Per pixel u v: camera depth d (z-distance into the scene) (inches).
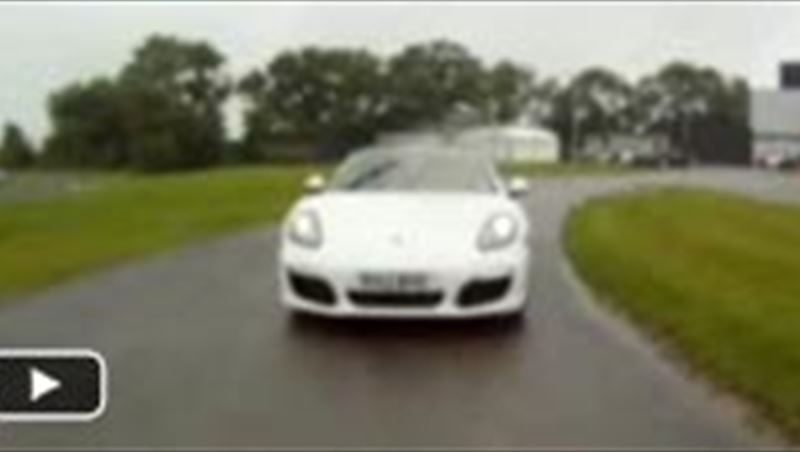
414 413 276.2
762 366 329.4
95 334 369.7
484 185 423.8
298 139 5270.7
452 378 313.7
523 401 289.3
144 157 4340.6
